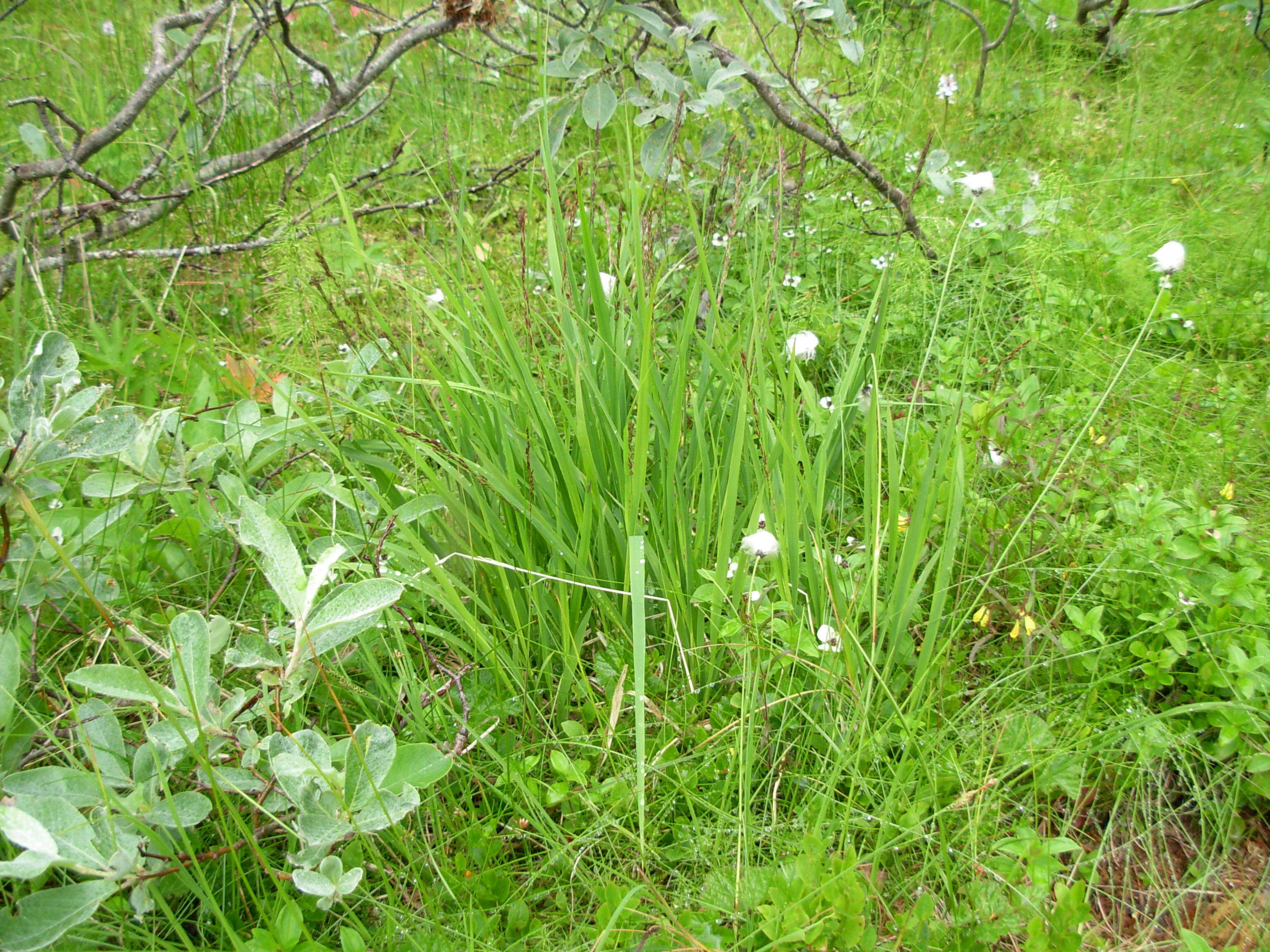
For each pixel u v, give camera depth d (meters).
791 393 1.83
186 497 2.00
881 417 2.25
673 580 1.86
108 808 1.29
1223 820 1.72
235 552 1.95
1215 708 1.73
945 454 1.89
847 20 2.95
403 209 3.68
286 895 1.36
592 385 1.94
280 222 3.20
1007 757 1.72
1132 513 2.05
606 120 2.73
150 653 1.78
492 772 1.73
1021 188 3.79
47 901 1.21
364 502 2.11
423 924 1.47
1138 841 1.72
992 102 4.84
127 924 1.39
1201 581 1.96
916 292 3.11
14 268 2.43
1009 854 1.58
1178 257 2.11
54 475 2.13
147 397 2.34
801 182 2.72
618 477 1.98
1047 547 2.07
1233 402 2.66
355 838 1.55
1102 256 3.36
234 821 1.52
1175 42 5.57
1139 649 1.84
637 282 2.10
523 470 1.98
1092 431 2.36
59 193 2.64
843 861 1.39
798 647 1.74
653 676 1.90
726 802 1.62
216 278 3.29
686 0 5.47
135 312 2.85
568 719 1.87
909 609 1.81
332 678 1.78
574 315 1.97
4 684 1.44
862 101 3.93
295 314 2.58
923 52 5.28
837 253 3.31
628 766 1.72
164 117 4.03
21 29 5.03
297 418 2.18
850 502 2.38
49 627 1.79
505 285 2.77
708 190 3.01
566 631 1.82
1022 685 1.93
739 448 1.72
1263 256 3.42
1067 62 5.18
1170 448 2.50
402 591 1.49
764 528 1.93
